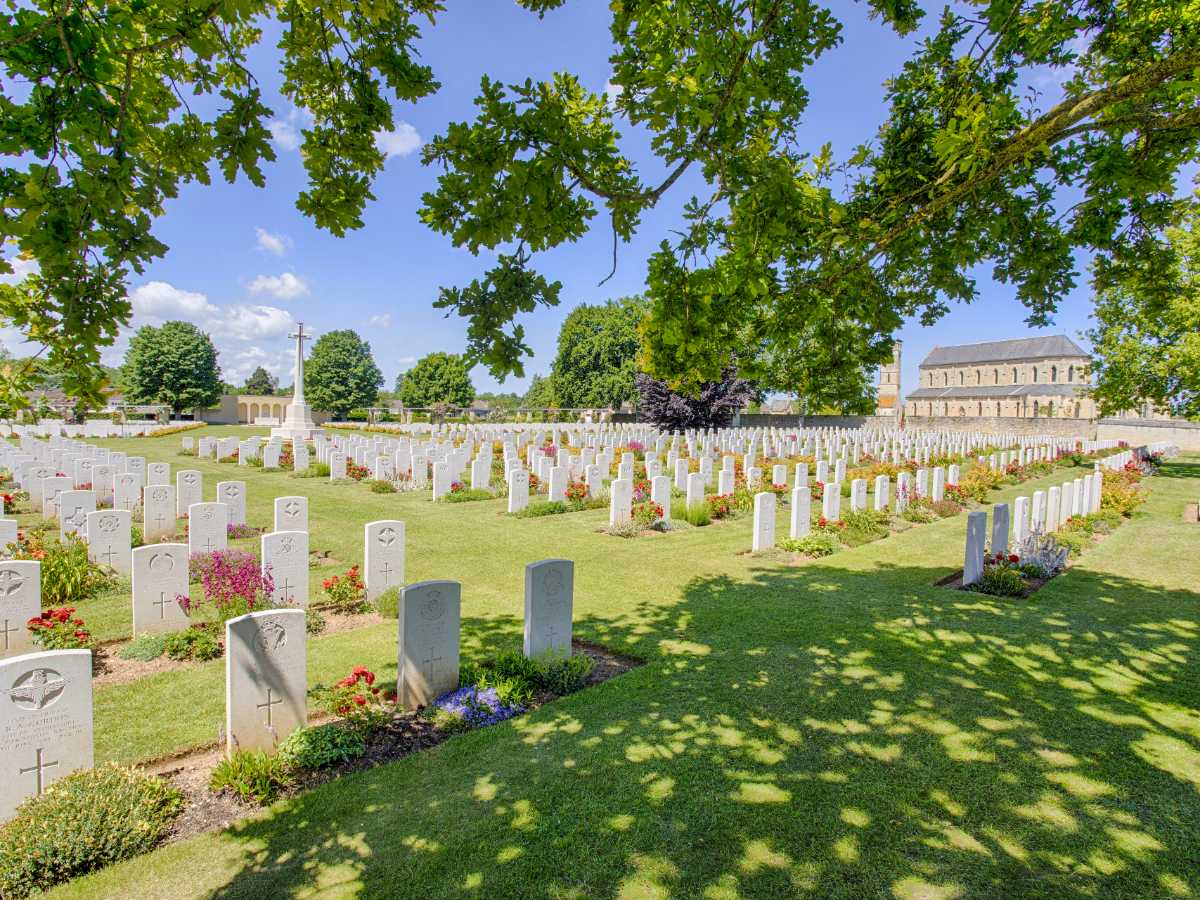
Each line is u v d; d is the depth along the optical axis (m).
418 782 4.39
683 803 4.14
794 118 4.80
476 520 14.42
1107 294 23.36
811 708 5.49
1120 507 15.97
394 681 6.06
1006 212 5.95
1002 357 87.88
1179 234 20.80
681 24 3.44
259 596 7.33
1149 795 4.26
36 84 2.35
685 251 4.29
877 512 14.30
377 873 3.51
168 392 60.47
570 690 5.92
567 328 67.00
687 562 10.89
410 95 4.12
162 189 2.69
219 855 3.65
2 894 3.30
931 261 6.70
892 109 6.17
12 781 3.89
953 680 6.08
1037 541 10.86
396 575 8.45
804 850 3.70
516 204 3.29
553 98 3.33
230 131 3.18
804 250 5.88
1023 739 4.98
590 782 4.37
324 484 20.23
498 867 3.55
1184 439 46.78
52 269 2.42
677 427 44.25
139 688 5.80
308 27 3.80
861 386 6.99
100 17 2.41
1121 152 5.15
